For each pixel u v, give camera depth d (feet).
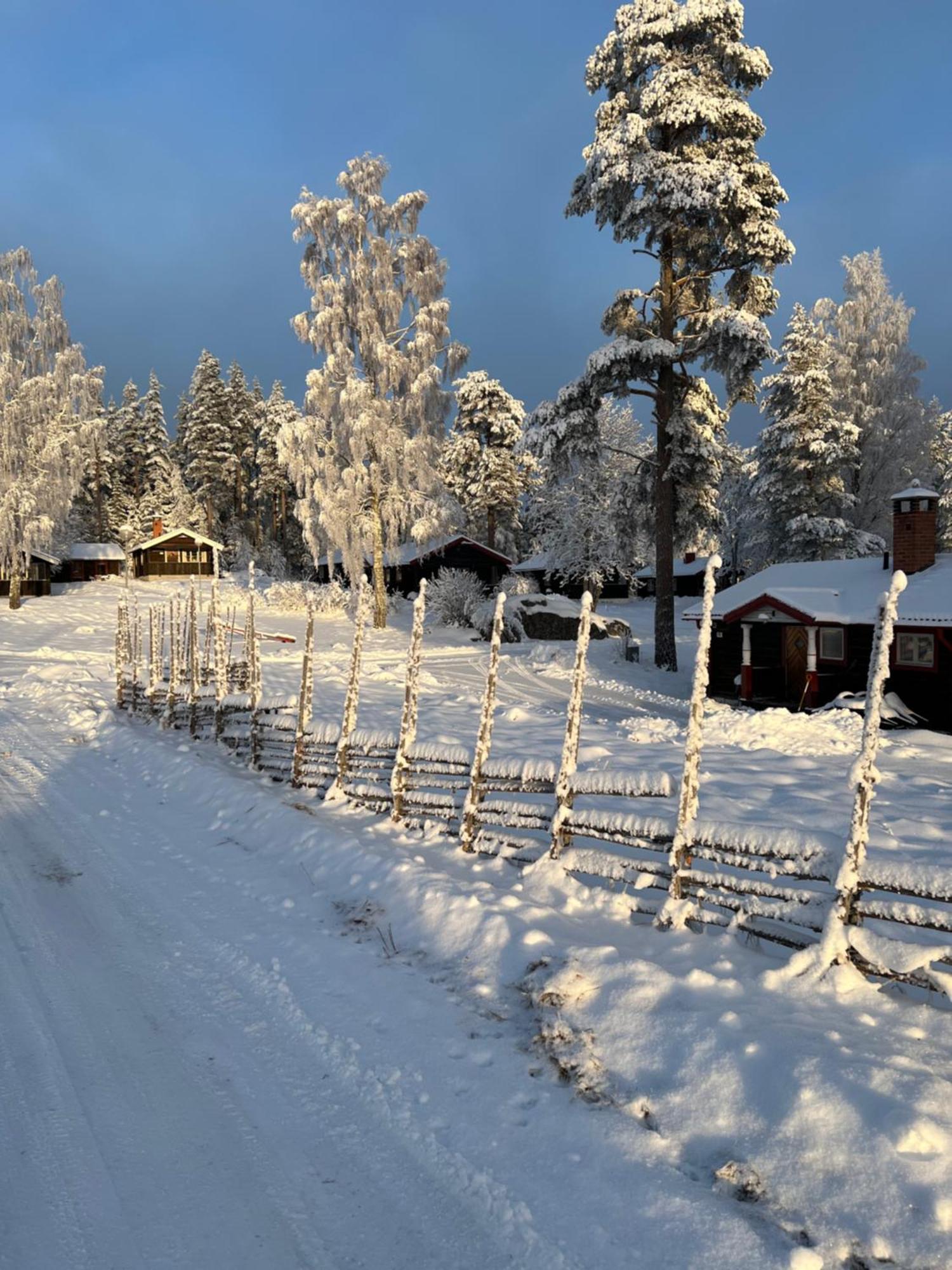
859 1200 10.31
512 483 200.34
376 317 126.93
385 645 116.16
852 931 15.33
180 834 29.40
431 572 172.86
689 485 95.45
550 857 21.72
